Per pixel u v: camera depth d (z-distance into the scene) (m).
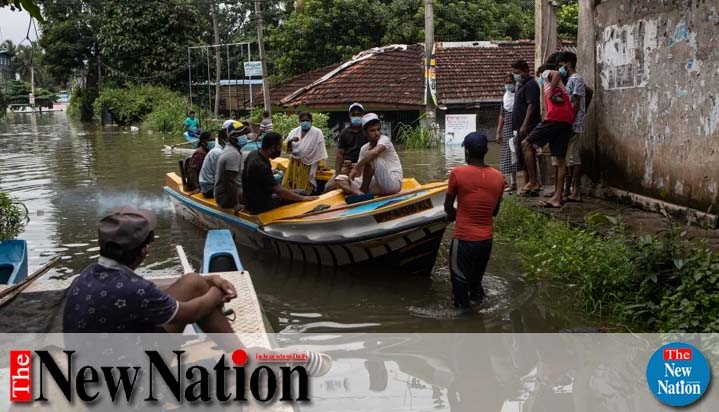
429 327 5.75
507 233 8.38
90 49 41.47
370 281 7.10
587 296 6.05
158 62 37.81
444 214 6.44
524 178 11.17
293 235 7.56
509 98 10.44
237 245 8.89
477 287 6.29
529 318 5.84
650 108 8.39
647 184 8.54
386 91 22.02
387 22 27.00
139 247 3.47
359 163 7.56
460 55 23.95
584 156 9.93
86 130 33.03
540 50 10.96
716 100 7.16
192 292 4.04
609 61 9.27
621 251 6.29
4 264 6.47
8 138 27.98
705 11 7.27
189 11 38.47
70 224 10.08
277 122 21.97
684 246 5.80
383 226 6.77
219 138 9.46
